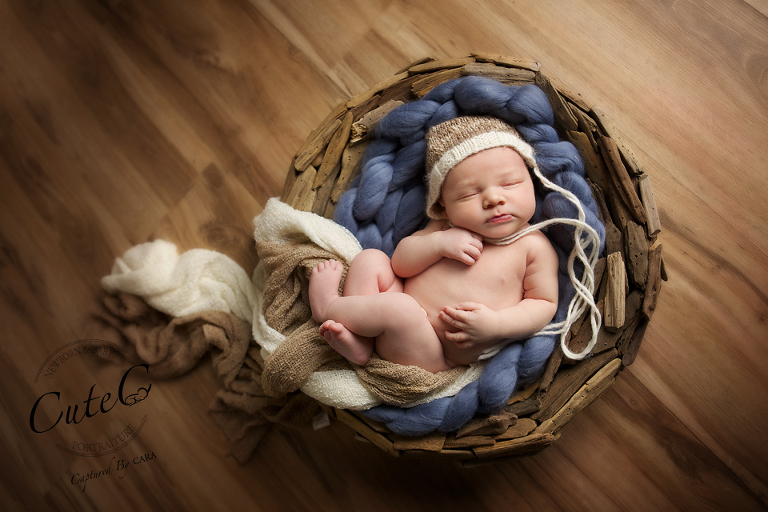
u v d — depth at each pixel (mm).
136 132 1747
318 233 1355
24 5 1806
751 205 1572
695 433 1516
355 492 1568
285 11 1749
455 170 1285
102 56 1777
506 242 1319
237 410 1584
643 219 1283
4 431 1638
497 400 1230
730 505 1479
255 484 1590
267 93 1725
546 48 1675
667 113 1625
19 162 1764
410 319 1241
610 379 1285
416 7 1716
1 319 1699
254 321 1446
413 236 1370
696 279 1566
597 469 1532
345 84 1706
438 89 1367
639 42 1656
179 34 1769
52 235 1732
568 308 1322
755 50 1612
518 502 1537
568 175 1312
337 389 1281
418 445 1263
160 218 1713
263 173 1696
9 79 1791
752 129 1597
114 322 1655
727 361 1531
